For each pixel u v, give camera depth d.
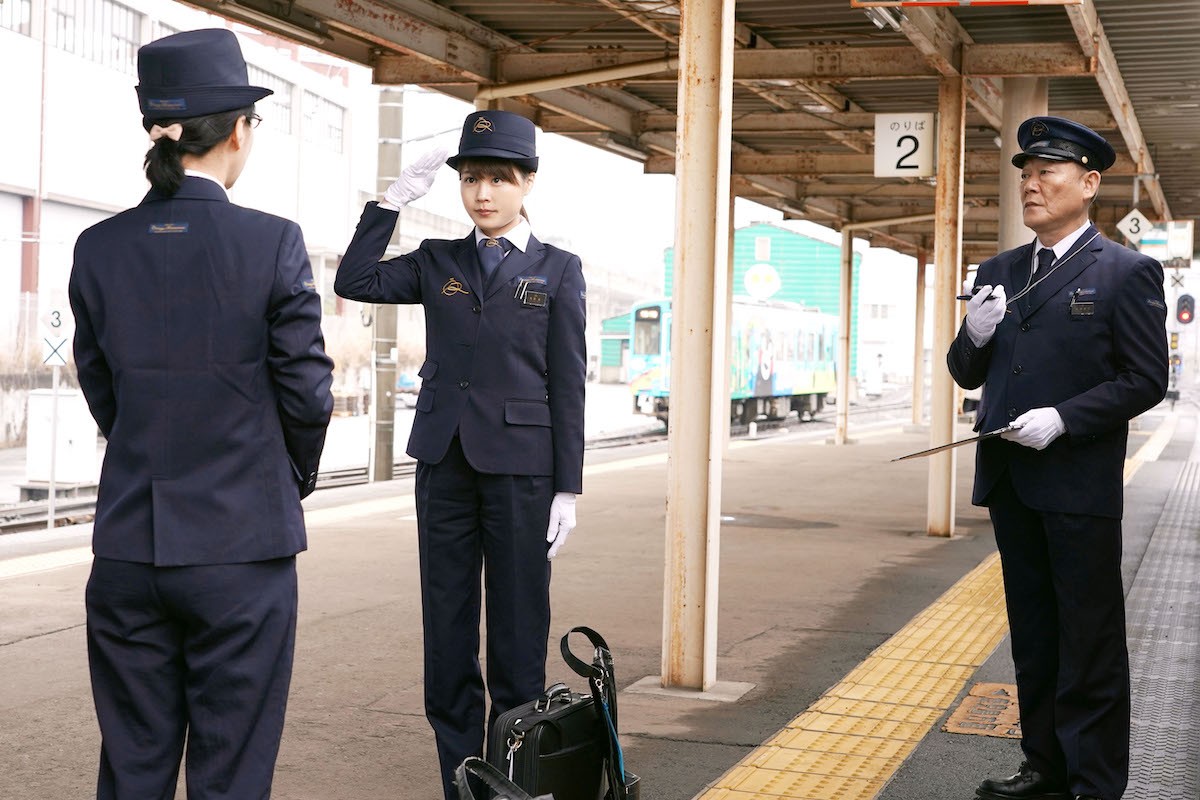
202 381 2.82
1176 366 44.62
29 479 14.77
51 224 30.48
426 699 3.88
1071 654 3.82
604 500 13.62
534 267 3.84
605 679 3.40
